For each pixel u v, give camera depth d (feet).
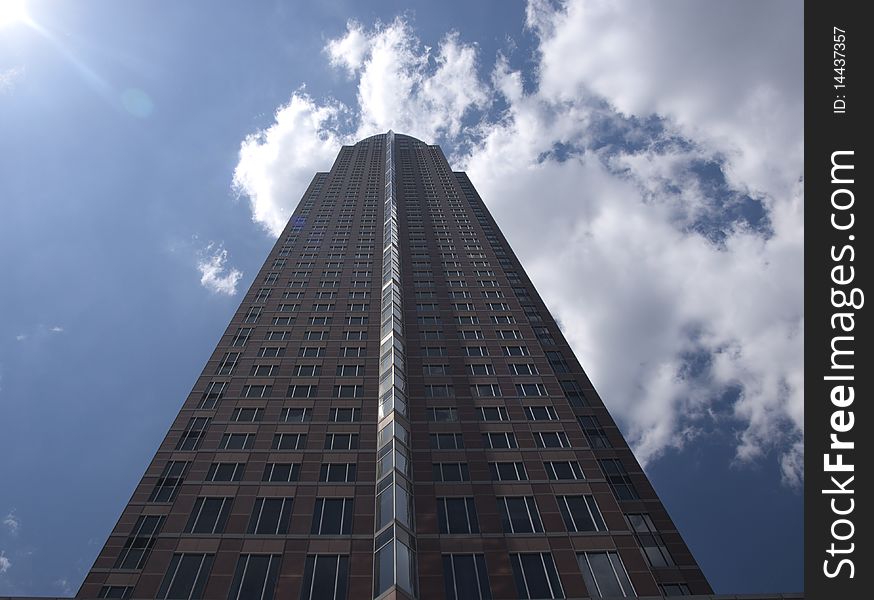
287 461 137.08
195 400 163.73
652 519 153.99
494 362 182.19
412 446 143.33
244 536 115.75
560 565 110.01
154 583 105.60
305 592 104.47
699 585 137.08
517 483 131.13
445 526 119.24
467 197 361.51
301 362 177.58
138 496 134.00
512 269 276.00
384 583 98.63
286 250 262.06
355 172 385.09
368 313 206.28
